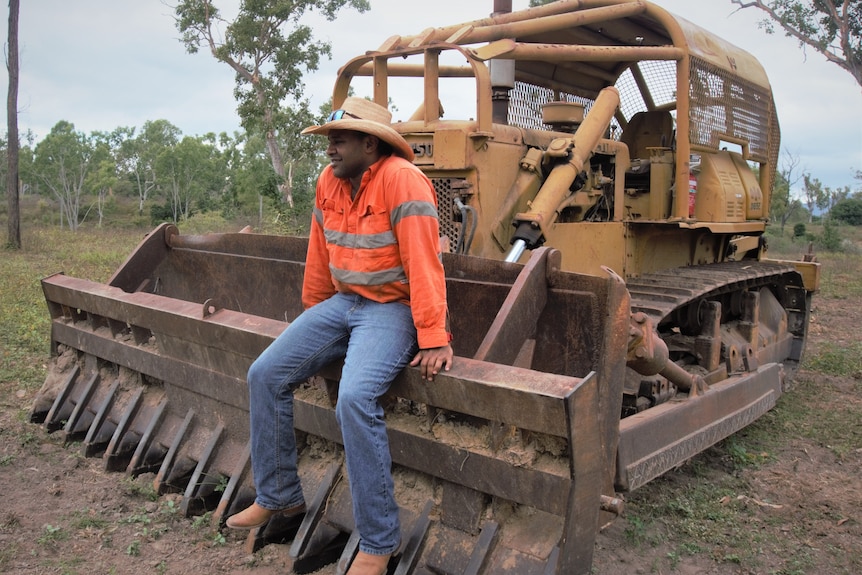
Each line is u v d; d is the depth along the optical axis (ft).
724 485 15.46
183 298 17.52
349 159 9.19
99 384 15.72
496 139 15.97
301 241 15.10
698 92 19.15
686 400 14.02
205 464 12.57
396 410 10.45
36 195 211.82
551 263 10.71
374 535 9.11
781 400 21.62
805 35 78.59
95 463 14.71
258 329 11.35
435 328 9.02
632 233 18.76
